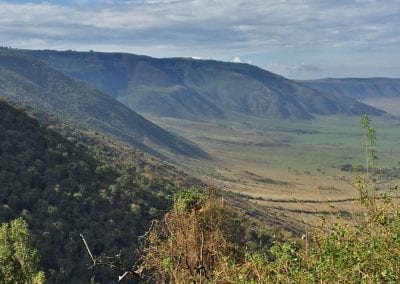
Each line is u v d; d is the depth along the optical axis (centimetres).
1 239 1438
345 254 701
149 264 938
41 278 1420
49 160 5722
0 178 4822
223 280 816
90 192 5309
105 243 4356
